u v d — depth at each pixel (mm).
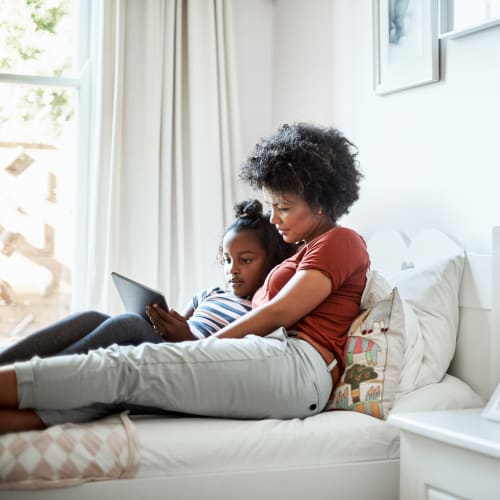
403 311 1631
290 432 1431
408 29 2139
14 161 2697
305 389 1521
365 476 1465
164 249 2645
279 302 1603
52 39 2738
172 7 2686
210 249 2719
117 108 2590
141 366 1385
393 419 1416
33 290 2703
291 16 2805
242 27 2883
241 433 1406
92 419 1416
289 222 1777
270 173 1748
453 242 1902
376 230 2312
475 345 1781
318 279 1621
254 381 1463
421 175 2119
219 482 1370
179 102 2701
